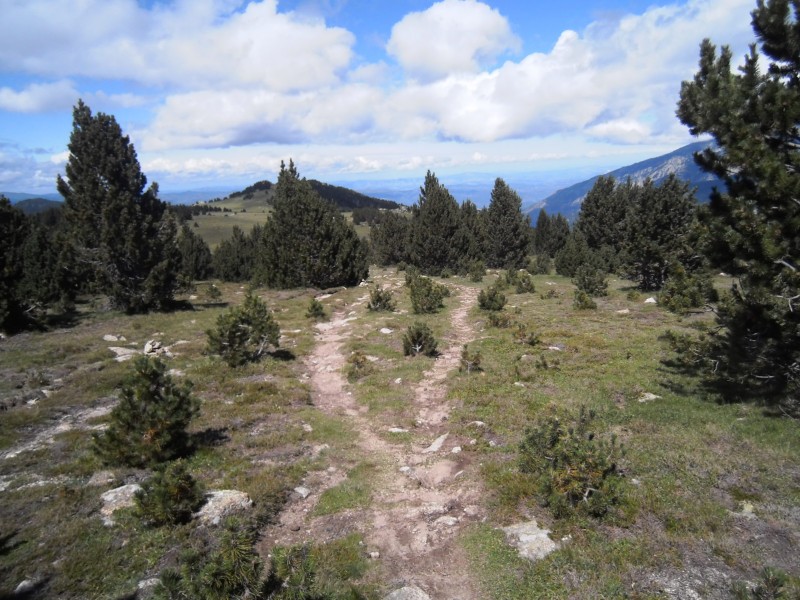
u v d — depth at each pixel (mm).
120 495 8914
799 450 9398
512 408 13250
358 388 16438
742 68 11102
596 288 33656
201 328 25469
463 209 67250
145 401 10469
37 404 14289
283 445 11742
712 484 8609
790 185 9586
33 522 8180
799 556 6562
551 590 6359
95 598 6434
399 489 9781
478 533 7910
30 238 32031
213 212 190125
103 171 30656
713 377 14062
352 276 44594
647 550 6883
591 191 59594
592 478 7922
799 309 10523
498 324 24344
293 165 43719
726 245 10992
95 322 27891
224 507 8422
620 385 14438
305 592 5094
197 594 4988
